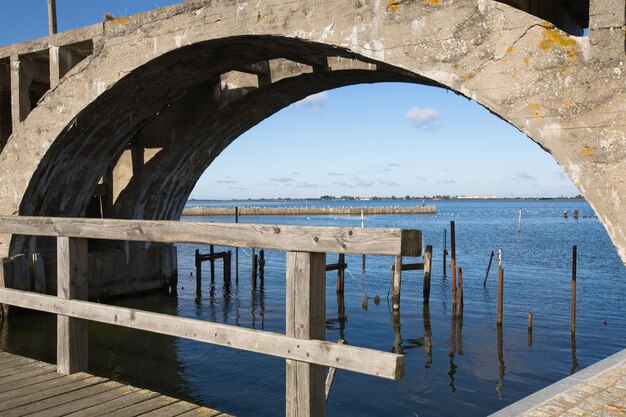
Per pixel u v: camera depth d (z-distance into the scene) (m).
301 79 11.41
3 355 6.09
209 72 9.99
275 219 79.06
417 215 96.50
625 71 5.19
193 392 8.12
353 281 20.36
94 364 9.44
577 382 5.30
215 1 8.27
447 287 18.89
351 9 7.00
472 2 6.08
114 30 9.59
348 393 8.31
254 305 15.34
